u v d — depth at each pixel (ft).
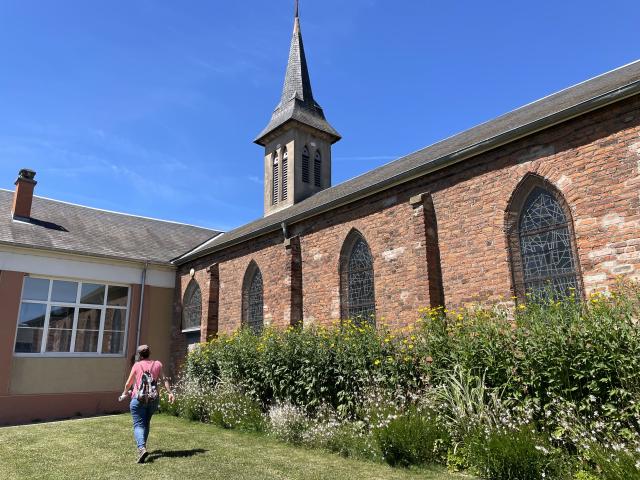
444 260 34.37
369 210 41.06
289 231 50.01
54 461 24.79
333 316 42.78
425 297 33.83
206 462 24.39
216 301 60.13
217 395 38.86
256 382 37.52
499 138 31.12
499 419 22.08
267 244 52.80
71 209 73.20
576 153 28.02
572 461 19.80
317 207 45.11
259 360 37.60
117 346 62.49
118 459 25.17
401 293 36.65
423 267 34.42
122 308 64.18
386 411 26.04
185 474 22.03
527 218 30.76
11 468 23.31
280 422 30.48
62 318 58.34
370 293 40.40
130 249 68.08
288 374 34.47
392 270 37.83
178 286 68.95
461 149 33.30
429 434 23.59
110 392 59.26
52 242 59.31
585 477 18.57
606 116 26.99
